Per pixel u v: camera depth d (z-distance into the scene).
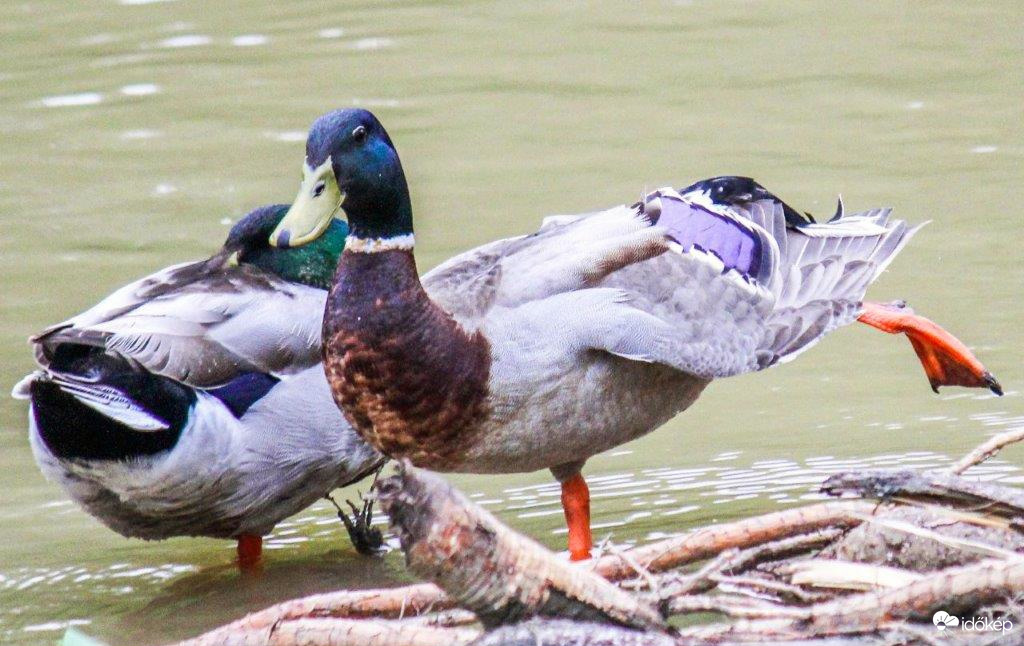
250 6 24.30
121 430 10.58
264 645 8.67
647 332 9.79
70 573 11.02
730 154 18.20
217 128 19.64
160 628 10.10
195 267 12.02
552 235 10.43
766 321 10.56
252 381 11.02
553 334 9.63
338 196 9.66
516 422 9.69
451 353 9.45
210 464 10.80
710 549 9.32
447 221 16.67
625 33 22.66
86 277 15.73
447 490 7.88
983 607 8.27
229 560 11.35
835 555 9.35
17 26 23.52
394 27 23.30
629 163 18.12
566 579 8.14
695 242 10.62
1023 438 9.41
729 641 8.21
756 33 22.38
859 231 11.23
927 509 8.99
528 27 23.12
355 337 9.52
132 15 23.94
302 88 20.88
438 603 9.09
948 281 14.84
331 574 10.97
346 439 11.12
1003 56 20.81
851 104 19.53
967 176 17.17
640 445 12.48
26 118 20.12
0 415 13.28
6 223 17.14
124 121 19.97
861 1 23.50
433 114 19.92
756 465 11.94
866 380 13.42
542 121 19.58
